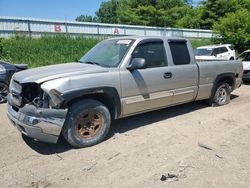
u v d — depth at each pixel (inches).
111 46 233.9
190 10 1905.8
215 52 722.8
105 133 204.2
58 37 850.1
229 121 248.1
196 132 222.2
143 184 148.4
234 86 312.7
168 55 239.5
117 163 172.7
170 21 1827.0
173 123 244.5
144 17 1814.7
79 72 194.2
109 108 212.1
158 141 205.2
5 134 224.4
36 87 189.5
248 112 276.2
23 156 184.5
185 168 163.8
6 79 346.3
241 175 155.2
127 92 211.5
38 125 177.0
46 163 174.7
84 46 859.4
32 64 698.2
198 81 264.4
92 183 151.4
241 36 1119.0
